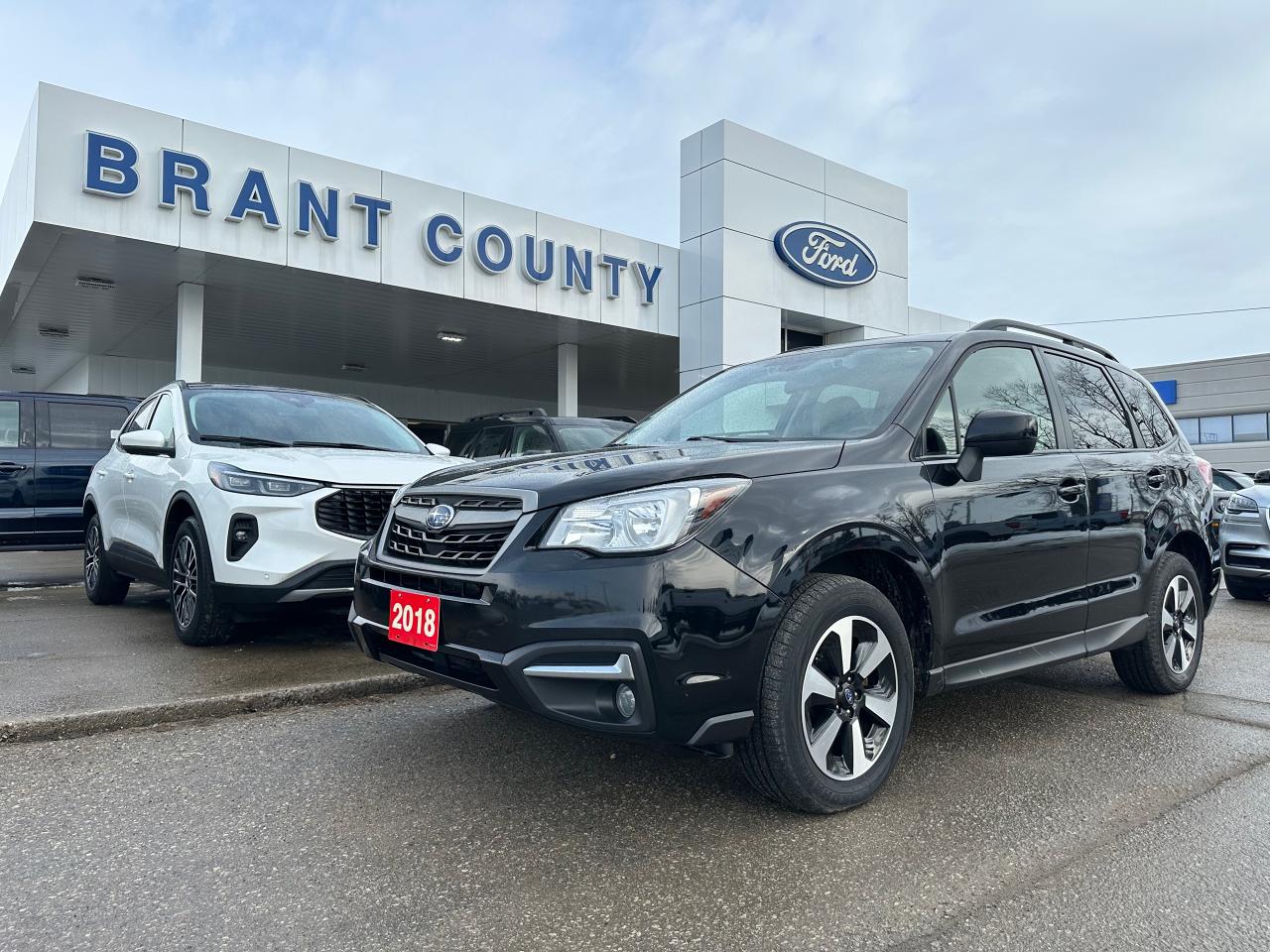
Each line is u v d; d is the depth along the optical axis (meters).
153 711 3.65
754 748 2.60
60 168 9.95
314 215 11.88
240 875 2.33
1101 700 4.24
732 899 2.22
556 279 14.61
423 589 2.81
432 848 2.51
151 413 6.28
